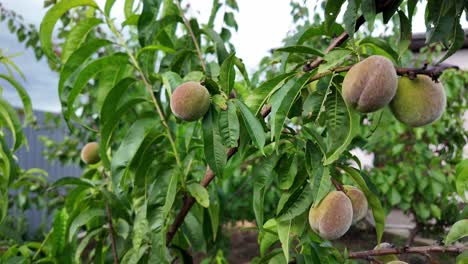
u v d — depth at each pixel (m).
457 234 0.41
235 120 0.40
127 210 0.60
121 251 0.58
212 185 0.62
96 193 0.61
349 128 0.37
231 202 1.17
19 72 0.64
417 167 1.29
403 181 1.29
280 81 0.39
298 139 0.43
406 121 0.38
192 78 0.45
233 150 0.46
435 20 0.37
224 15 0.83
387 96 0.35
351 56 0.41
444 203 1.31
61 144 1.59
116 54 0.51
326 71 0.37
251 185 0.49
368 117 0.49
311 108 0.38
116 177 0.47
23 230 1.34
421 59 1.39
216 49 0.55
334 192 0.41
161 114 0.50
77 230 0.55
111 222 0.57
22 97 0.58
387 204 1.39
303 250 0.46
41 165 1.95
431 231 1.47
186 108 0.40
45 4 0.71
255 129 0.37
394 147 1.34
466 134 1.48
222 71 0.42
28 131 1.87
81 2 0.51
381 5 0.38
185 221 0.55
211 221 0.59
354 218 0.43
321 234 0.40
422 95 0.37
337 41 0.41
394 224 1.97
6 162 0.56
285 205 0.41
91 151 0.78
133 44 1.25
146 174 0.50
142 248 0.51
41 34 0.53
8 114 0.56
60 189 1.50
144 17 0.52
